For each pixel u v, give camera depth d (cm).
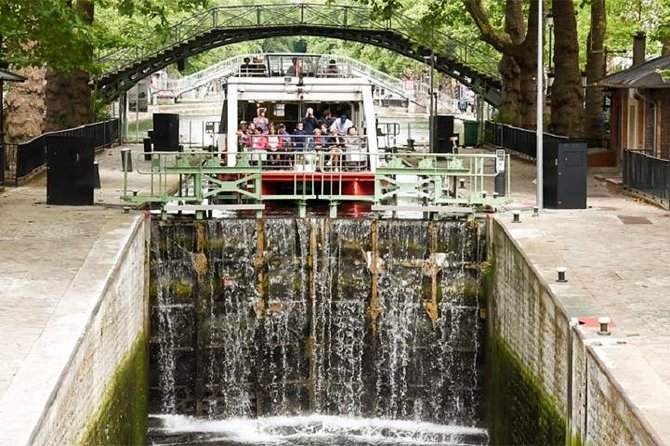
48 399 1413
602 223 2598
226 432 2555
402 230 2622
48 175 2797
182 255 2623
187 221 2612
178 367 2630
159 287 2617
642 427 1337
